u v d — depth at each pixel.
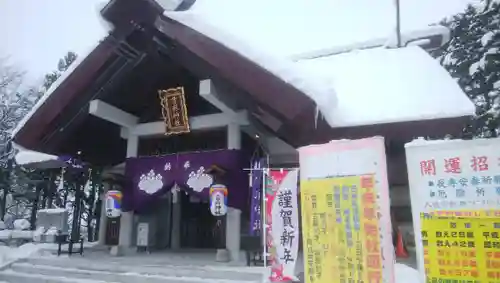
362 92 8.63
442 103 7.50
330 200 4.29
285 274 5.79
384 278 3.88
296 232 5.85
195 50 7.97
